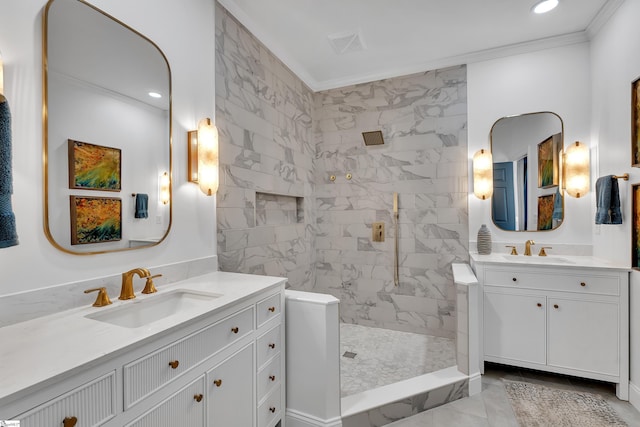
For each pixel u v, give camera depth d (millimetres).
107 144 1395
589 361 2094
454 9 2217
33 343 913
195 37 1905
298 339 1739
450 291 2996
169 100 1708
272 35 2545
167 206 1691
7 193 956
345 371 2359
